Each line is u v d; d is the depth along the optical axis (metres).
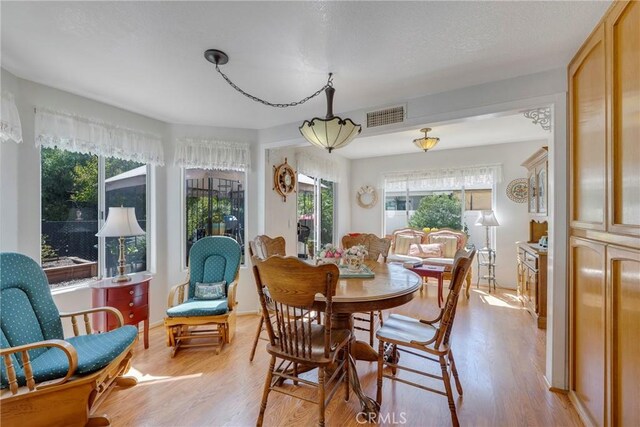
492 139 4.62
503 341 2.82
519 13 1.55
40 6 1.50
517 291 4.46
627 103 1.31
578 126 1.88
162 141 3.38
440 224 5.59
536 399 1.94
